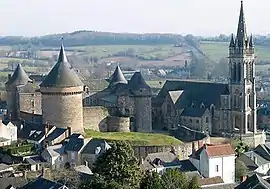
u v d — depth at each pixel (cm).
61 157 19225
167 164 18388
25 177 15862
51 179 14750
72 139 19838
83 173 15912
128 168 12962
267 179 15962
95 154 19062
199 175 17562
